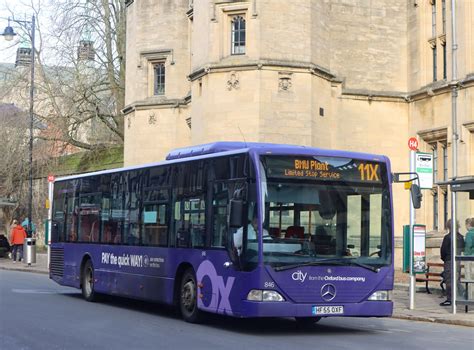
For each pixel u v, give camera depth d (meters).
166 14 34.00
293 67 25.72
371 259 12.17
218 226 12.54
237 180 12.09
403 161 28.50
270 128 25.44
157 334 11.60
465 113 24.94
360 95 28.20
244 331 12.41
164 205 14.45
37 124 42.44
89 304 16.98
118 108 42.56
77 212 18.80
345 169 12.30
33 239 33.03
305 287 11.61
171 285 13.89
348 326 13.64
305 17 26.05
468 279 14.97
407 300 17.83
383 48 28.84
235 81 25.81
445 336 12.15
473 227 15.63
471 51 24.78
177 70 33.69
